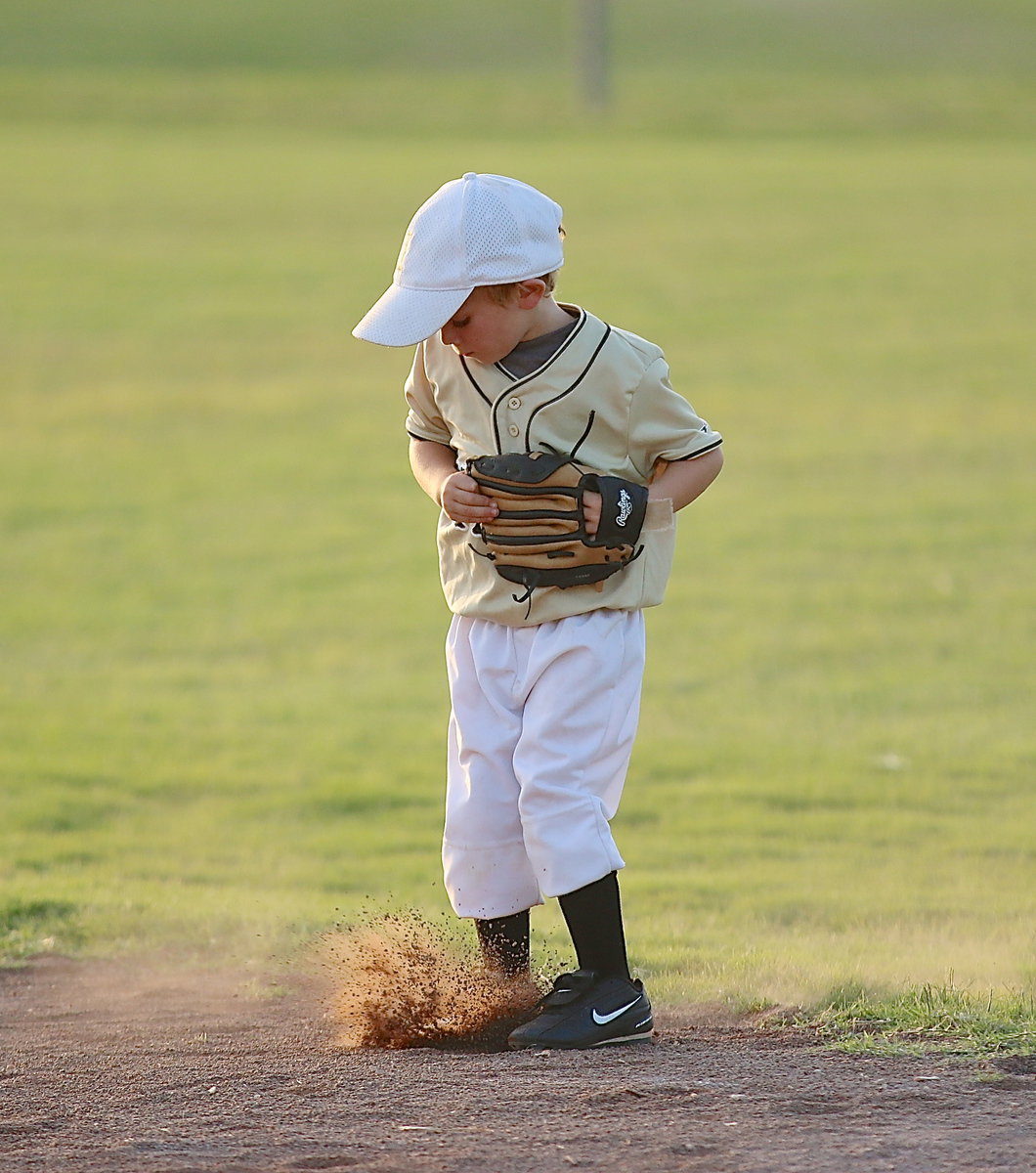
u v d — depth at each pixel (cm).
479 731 1298
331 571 4834
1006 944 1588
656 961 1556
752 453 6209
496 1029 1316
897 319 8675
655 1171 926
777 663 3750
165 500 5709
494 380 1274
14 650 4012
